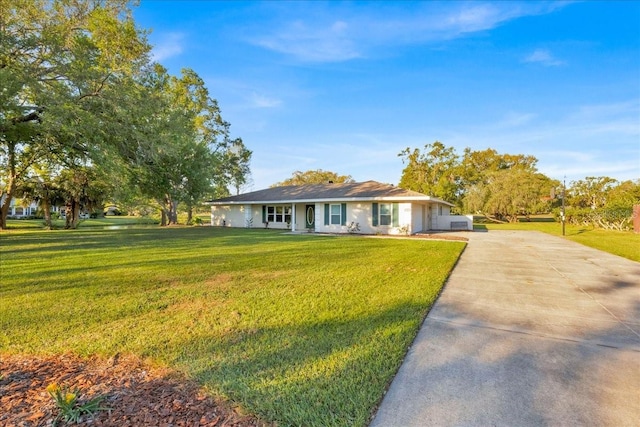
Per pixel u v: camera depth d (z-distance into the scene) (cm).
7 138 1244
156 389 243
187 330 361
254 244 1183
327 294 505
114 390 241
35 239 1356
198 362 286
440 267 721
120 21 1367
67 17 1275
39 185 2261
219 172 3153
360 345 320
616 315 409
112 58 1315
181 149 1930
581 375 262
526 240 1402
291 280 599
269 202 2148
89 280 595
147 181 1978
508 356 296
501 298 488
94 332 356
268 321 388
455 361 287
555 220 3422
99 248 1050
